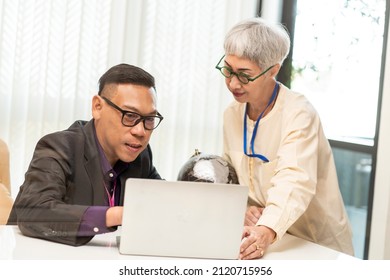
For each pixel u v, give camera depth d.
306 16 3.96
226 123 2.40
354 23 3.67
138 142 1.96
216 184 1.67
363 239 3.69
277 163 2.13
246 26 2.04
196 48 3.86
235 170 2.26
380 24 3.49
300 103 2.18
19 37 3.42
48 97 3.51
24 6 3.42
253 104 2.23
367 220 3.44
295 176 2.02
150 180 1.65
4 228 1.91
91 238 1.80
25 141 3.43
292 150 2.08
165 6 3.78
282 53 2.09
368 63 3.57
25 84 3.45
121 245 1.69
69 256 1.68
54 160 1.94
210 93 3.91
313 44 3.92
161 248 1.70
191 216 1.69
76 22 3.55
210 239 1.71
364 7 3.60
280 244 2.06
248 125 2.31
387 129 3.32
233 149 2.36
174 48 3.82
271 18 3.99
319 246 2.08
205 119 3.90
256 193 2.32
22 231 1.84
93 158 2.03
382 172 3.35
